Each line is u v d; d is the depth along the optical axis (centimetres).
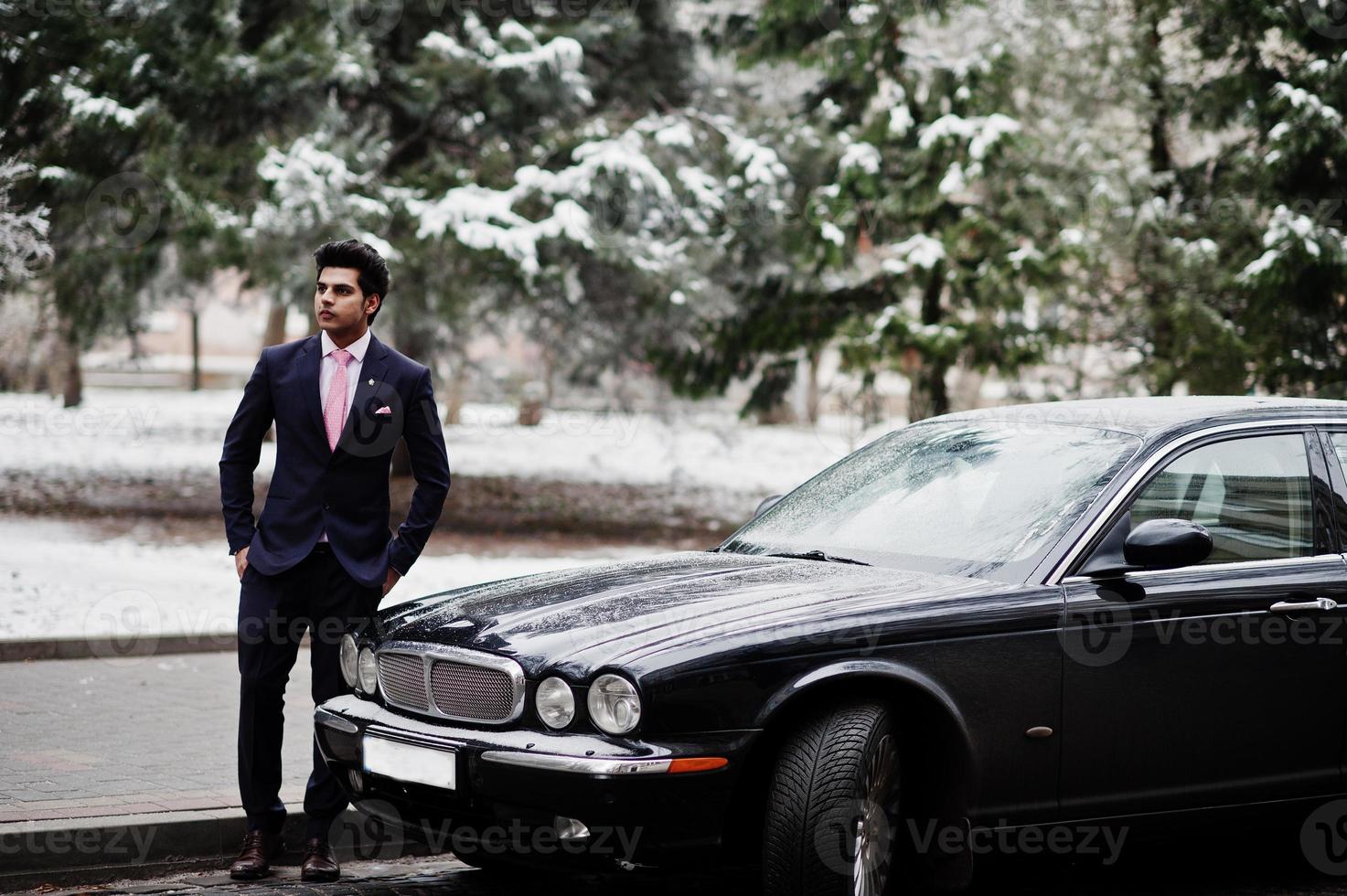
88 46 1462
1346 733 498
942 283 1608
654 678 394
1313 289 1343
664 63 1858
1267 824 493
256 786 504
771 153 1691
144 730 663
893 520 510
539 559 1338
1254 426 515
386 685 456
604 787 388
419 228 1505
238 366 5662
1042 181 1500
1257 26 1425
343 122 1552
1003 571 461
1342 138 1355
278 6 1633
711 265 1752
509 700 414
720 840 400
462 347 1803
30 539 1327
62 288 1592
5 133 1341
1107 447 498
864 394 1773
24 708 703
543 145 1681
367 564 500
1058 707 446
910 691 427
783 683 405
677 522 1717
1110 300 1556
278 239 1462
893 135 1567
